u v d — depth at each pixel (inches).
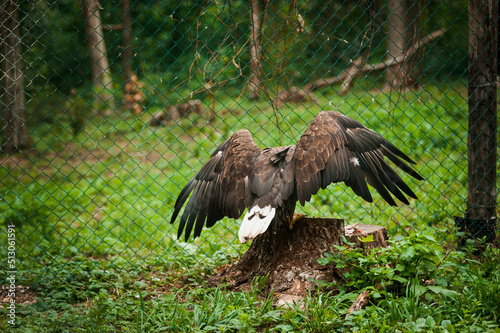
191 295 282.0
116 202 539.5
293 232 281.6
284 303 254.7
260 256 288.8
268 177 250.5
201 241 402.9
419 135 657.6
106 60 802.8
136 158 731.4
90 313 249.8
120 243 411.8
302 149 245.0
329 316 233.1
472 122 351.6
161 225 456.1
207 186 278.5
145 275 321.4
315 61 631.2
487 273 283.4
